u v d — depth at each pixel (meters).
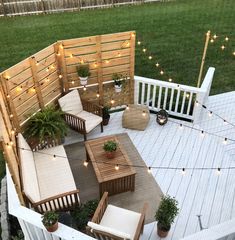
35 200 5.76
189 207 6.44
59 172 6.64
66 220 5.71
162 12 14.20
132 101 9.05
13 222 6.38
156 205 6.53
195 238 4.55
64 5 14.02
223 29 12.88
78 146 7.92
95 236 5.35
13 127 7.19
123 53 8.12
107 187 6.48
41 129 7.08
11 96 6.86
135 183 6.93
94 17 13.70
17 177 5.43
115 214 5.71
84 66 8.03
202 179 6.99
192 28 12.97
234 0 15.29
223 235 4.57
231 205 6.48
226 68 10.60
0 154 7.77
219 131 8.13
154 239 5.90
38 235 5.44
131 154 7.61
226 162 7.37
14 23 13.16
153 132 8.20
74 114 8.14
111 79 8.50
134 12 14.16
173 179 7.01
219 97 9.21
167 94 8.64
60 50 7.70
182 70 10.57
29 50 11.49
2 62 10.91
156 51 11.54
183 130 8.22
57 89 8.27
